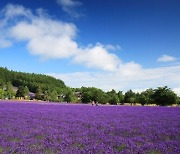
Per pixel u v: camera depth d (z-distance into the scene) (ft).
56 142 40.04
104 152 33.40
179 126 63.00
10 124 60.59
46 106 148.25
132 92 310.45
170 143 40.60
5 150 34.14
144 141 42.91
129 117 87.35
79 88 460.96
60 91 385.09
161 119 80.94
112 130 54.60
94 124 64.54
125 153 33.24
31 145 37.35
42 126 58.65
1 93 310.65
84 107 152.35
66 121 70.49
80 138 44.11
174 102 223.10
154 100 230.27
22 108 120.26
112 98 301.22
